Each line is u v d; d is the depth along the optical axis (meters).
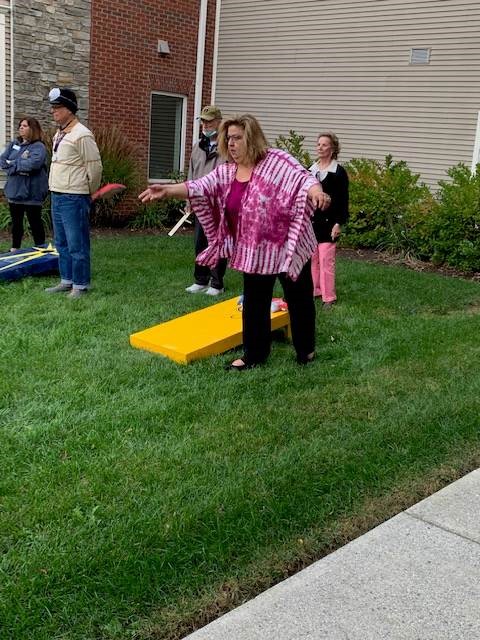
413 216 10.13
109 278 7.50
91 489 3.16
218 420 3.98
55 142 6.38
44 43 11.50
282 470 3.41
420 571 2.77
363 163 11.05
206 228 4.61
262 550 2.82
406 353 5.35
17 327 5.50
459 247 9.47
